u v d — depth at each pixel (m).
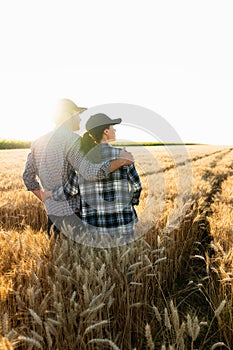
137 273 3.55
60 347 2.68
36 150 3.82
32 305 2.75
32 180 4.01
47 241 3.63
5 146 53.84
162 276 4.23
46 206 3.97
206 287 4.11
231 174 14.93
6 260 3.81
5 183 12.06
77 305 2.69
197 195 7.93
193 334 2.40
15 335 2.56
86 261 3.26
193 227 5.71
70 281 3.03
